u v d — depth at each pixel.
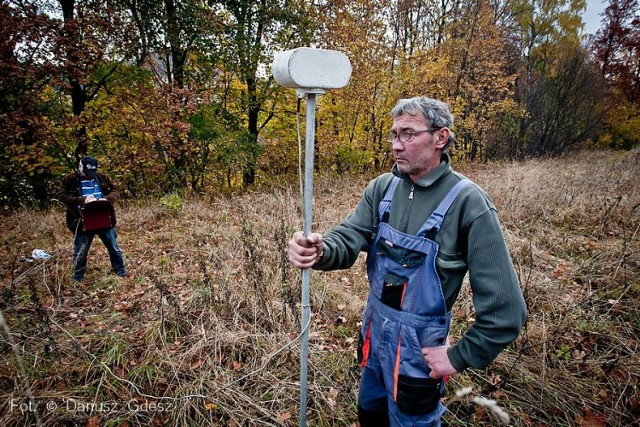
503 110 13.42
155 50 8.27
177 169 8.99
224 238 4.70
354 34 8.87
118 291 3.61
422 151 1.20
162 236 5.10
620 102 17.44
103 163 8.84
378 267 1.35
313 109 1.21
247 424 2.11
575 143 16.25
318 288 3.42
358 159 9.99
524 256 3.87
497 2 14.91
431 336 1.22
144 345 2.70
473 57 12.64
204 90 8.98
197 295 3.16
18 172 7.79
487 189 6.37
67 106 8.66
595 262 3.70
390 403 1.34
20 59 7.02
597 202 5.33
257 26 9.43
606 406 2.14
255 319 2.87
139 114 8.21
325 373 2.43
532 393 2.22
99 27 7.46
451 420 2.06
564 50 15.21
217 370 2.43
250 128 10.95
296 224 4.68
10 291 3.15
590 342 2.62
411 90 10.02
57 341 2.66
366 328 1.45
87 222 3.64
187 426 2.07
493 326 1.09
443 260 1.18
